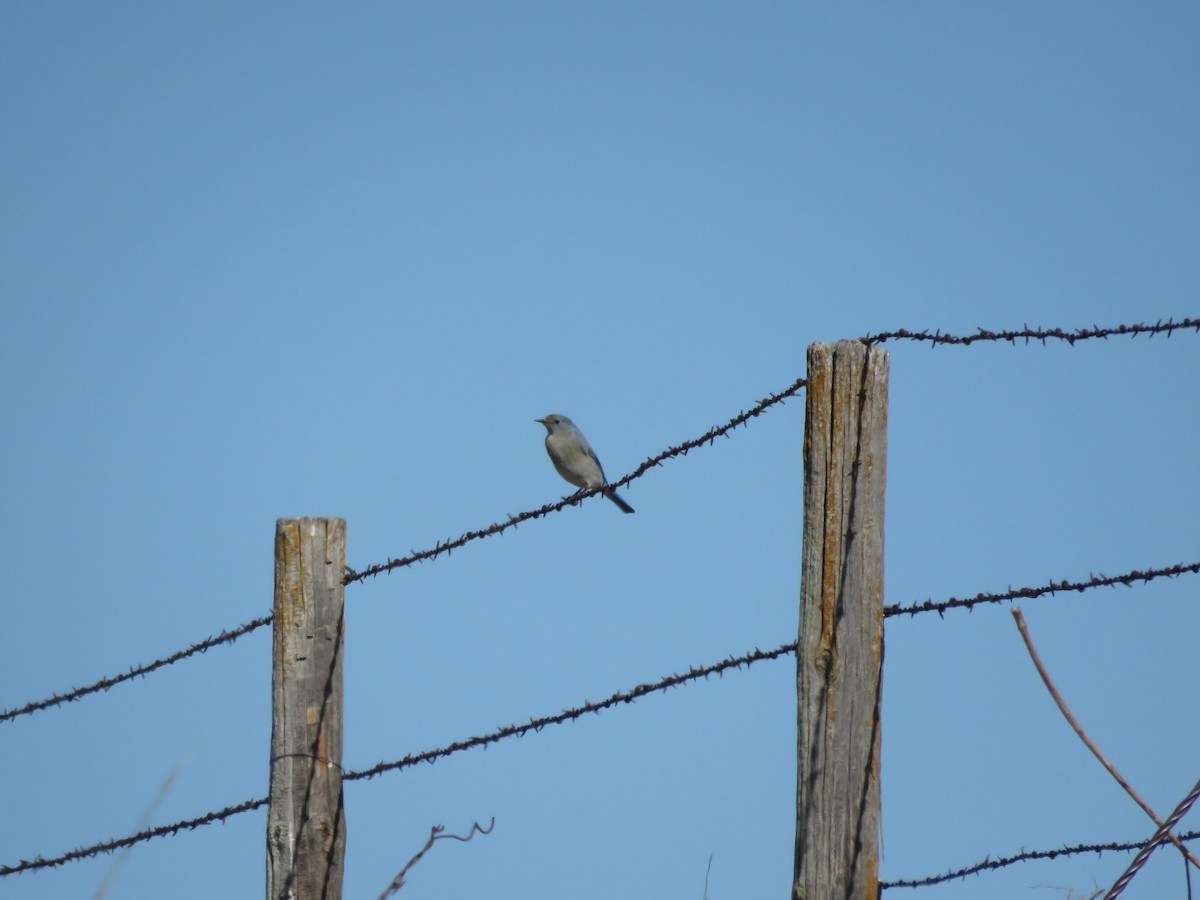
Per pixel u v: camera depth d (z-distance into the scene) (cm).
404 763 1354
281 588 1387
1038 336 1108
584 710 1262
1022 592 1037
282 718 1364
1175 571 1017
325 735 1365
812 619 1004
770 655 1081
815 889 973
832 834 976
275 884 1334
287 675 1371
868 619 994
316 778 1354
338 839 1353
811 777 986
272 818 1348
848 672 989
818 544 1008
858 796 978
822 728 988
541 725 1290
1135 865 742
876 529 1002
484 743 1314
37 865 1472
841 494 1007
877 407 1013
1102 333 1094
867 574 998
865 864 970
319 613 1384
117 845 1446
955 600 1037
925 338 1091
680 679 1198
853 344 1021
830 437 1015
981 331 1109
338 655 1386
